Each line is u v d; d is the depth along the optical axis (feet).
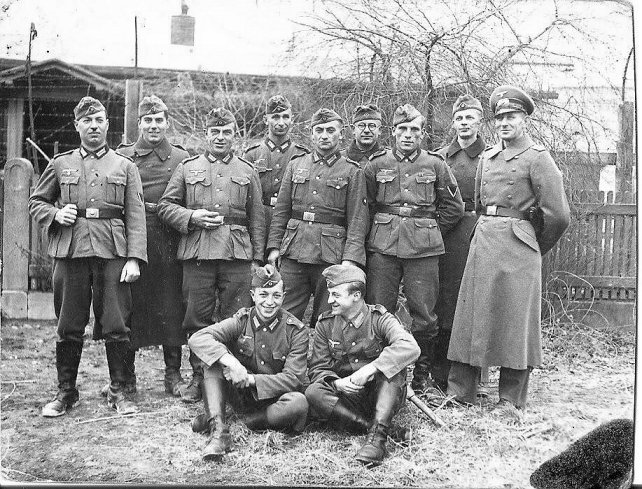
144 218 12.99
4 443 11.55
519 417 12.34
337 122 13.14
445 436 11.78
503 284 12.67
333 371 12.12
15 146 19.75
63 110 20.21
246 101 21.58
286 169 13.51
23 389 13.39
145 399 13.39
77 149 12.94
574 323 15.94
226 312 13.25
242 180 13.33
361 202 13.10
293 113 17.40
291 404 11.62
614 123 15.40
